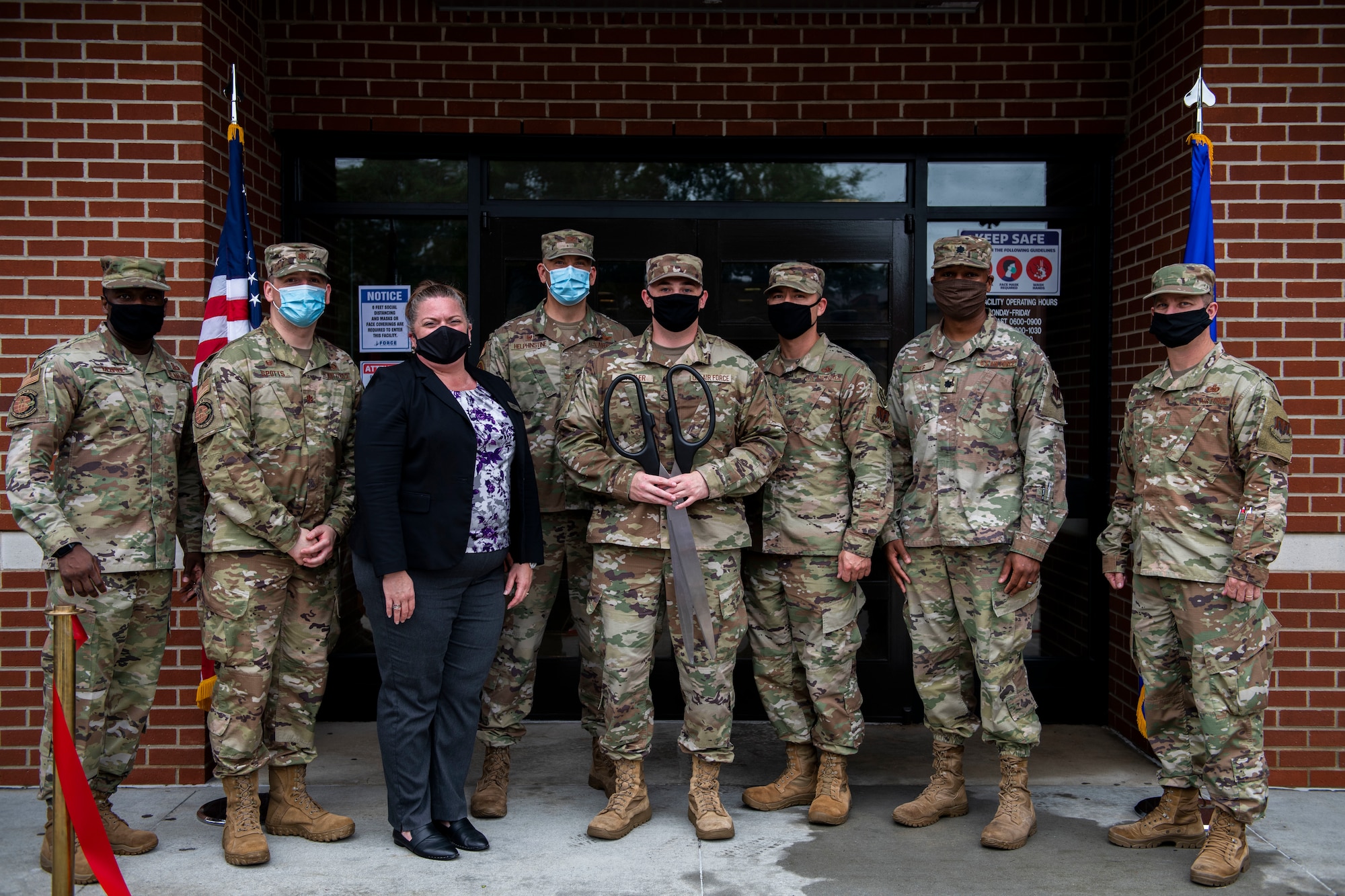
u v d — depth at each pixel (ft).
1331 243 13.17
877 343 15.74
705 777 11.41
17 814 12.09
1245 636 10.37
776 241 15.67
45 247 13.07
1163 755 11.17
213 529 10.53
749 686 15.66
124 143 13.04
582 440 11.28
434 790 10.98
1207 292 10.56
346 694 15.52
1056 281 15.76
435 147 15.51
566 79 15.15
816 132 15.20
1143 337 14.46
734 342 15.72
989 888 10.05
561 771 13.51
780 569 11.84
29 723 12.92
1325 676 13.05
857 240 15.66
